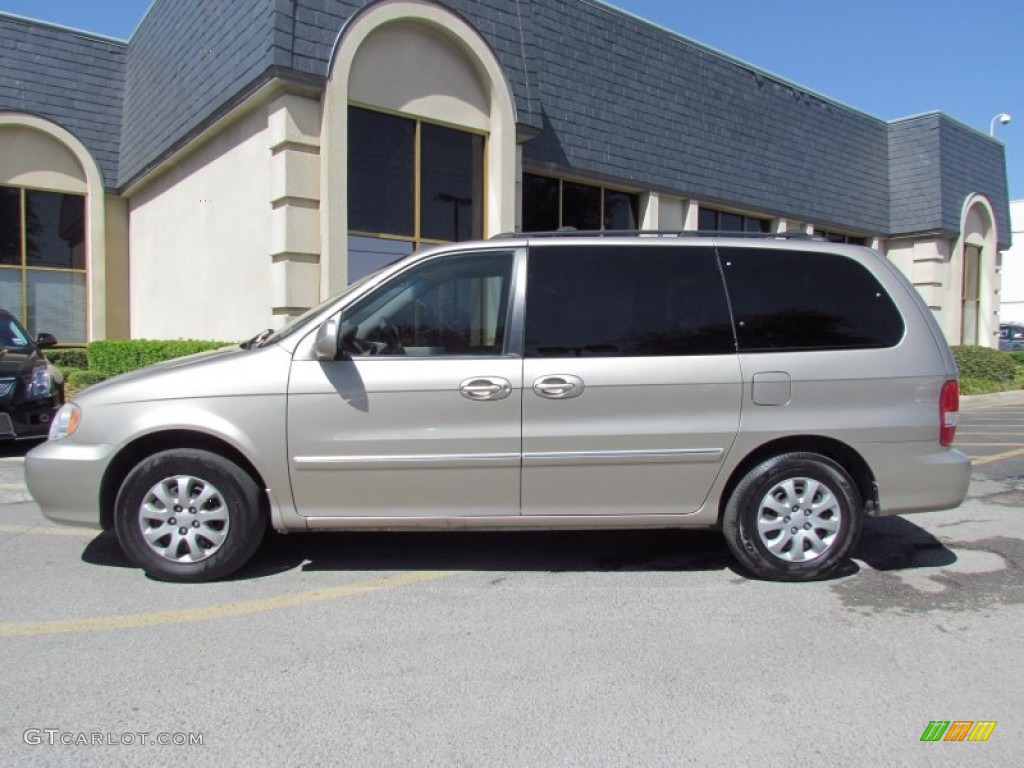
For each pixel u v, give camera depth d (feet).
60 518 14.58
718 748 9.28
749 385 14.52
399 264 14.87
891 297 15.19
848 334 14.93
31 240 49.47
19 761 8.90
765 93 55.16
